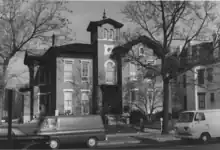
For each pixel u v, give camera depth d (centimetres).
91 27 3872
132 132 2525
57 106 3506
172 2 2266
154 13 2328
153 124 3164
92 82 3734
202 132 1881
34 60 3928
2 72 2478
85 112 3653
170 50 2494
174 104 4122
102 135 1808
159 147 1661
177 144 1850
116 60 3709
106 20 3709
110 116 3428
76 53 3688
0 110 2419
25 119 3756
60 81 3566
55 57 3594
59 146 1772
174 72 2314
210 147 1616
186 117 1936
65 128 1752
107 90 3675
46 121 1755
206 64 2353
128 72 3650
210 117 1925
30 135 1856
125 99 3597
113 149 1619
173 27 2312
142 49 2828
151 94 3556
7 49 2484
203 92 3759
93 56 3769
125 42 2491
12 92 1255
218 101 3522
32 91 3800
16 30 2442
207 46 2383
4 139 1756
